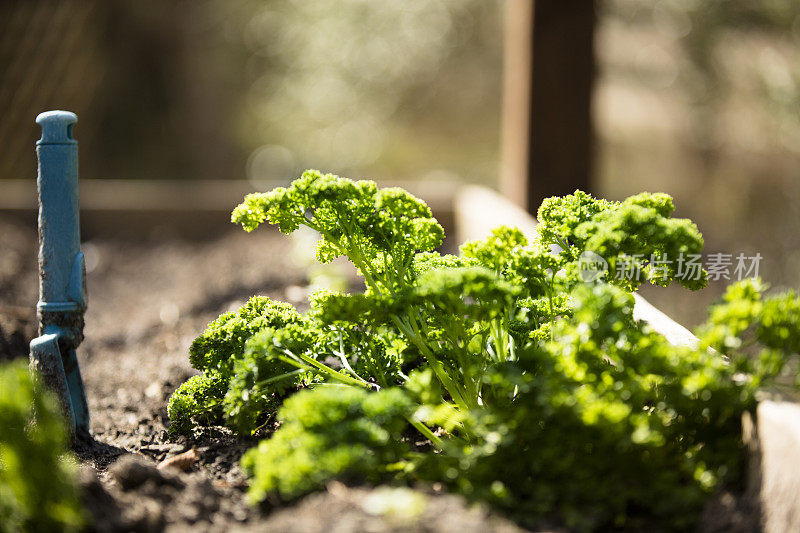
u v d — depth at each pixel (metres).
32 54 2.82
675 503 0.92
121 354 1.40
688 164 3.62
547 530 0.91
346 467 0.91
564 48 1.92
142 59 3.65
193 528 0.92
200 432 1.06
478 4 4.00
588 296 0.95
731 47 3.24
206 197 2.29
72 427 1.04
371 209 1.04
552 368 0.94
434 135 4.57
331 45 4.07
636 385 0.93
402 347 1.05
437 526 0.88
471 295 0.98
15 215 2.22
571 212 1.04
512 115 2.06
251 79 4.34
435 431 1.03
